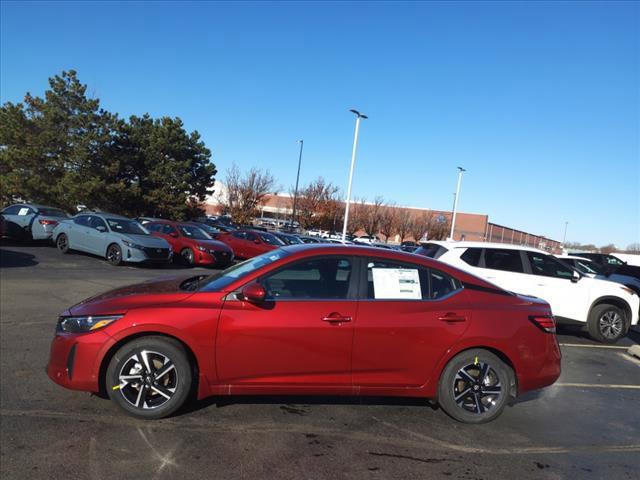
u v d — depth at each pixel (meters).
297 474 3.36
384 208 59.91
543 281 9.02
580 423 4.71
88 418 4.03
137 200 34.88
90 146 31.97
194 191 39.81
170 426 3.97
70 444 3.58
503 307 4.45
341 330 4.11
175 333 3.95
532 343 4.39
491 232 71.88
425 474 3.48
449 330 4.26
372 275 4.36
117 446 3.60
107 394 4.17
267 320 4.04
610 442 4.29
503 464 3.72
